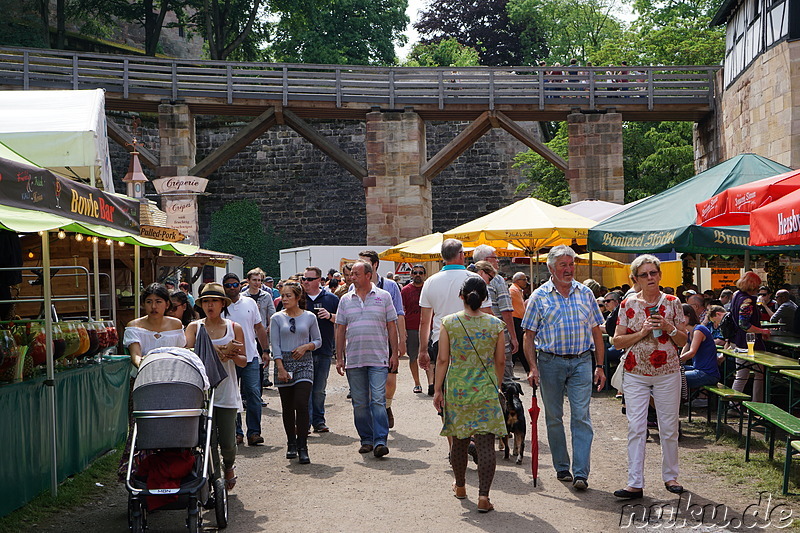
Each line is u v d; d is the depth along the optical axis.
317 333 8.66
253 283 13.18
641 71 32.78
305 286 10.38
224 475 7.23
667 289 14.91
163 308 6.89
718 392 9.19
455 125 39.44
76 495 7.14
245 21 44.16
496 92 30.47
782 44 22.09
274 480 7.70
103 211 7.64
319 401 10.09
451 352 6.60
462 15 58.88
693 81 30.08
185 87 29.97
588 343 7.16
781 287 18.95
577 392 7.12
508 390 8.26
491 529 5.93
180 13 44.47
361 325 8.69
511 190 39.00
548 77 30.41
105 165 10.22
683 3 39.75
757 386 10.72
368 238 30.80
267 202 40.06
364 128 39.47
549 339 7.16
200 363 6.00
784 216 6.59
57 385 7.43
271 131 40.16
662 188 34.50
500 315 8.92
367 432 8.74
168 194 25.28
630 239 12.19
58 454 7.43
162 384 5.70
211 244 39.78
